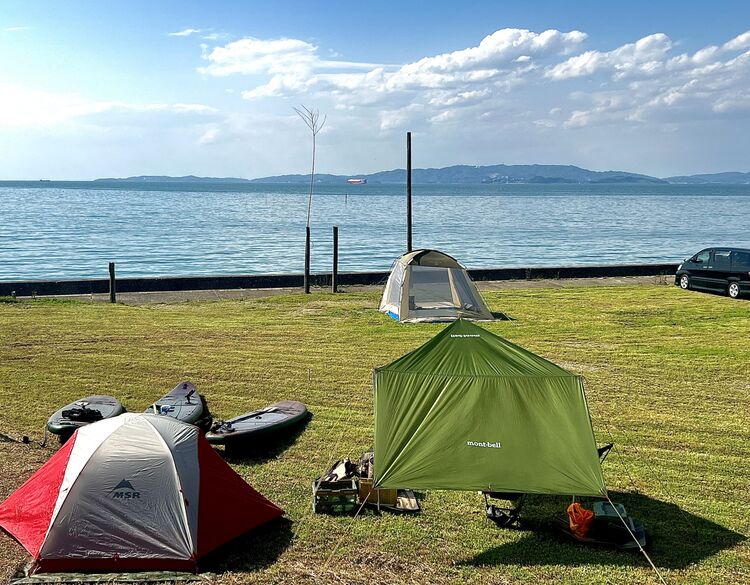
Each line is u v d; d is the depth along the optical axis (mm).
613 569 7719
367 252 46531
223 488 8328
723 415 12422
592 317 20766
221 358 15898
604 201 150375
